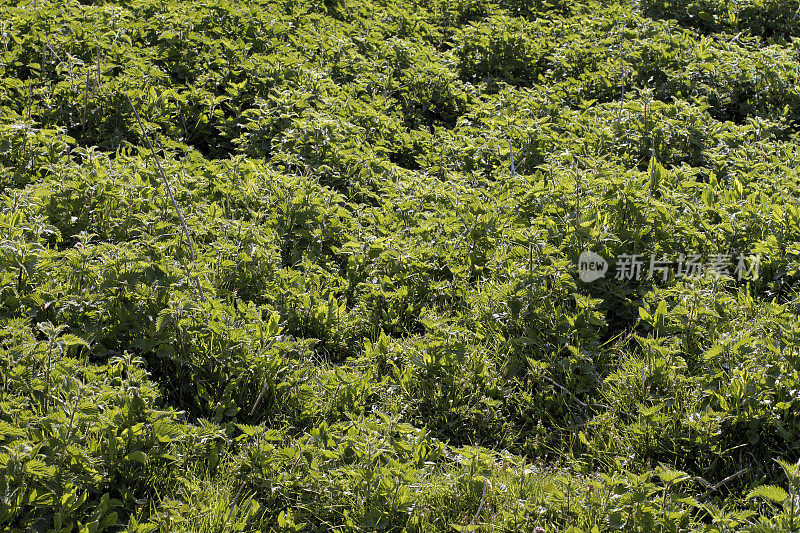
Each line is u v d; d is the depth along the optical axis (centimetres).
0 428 345
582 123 838
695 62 984
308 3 1142
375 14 1173
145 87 799
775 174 711
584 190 609
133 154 754
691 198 650
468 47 1108
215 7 978
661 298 554
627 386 475
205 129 818
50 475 336
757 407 434
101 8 970
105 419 369
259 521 371
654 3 1238
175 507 360
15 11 908
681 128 801
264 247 569
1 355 387
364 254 591
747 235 606
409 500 370
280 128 783
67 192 584
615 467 427
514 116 827
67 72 830
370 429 404
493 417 468
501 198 663
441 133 859
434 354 482
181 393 454
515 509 375
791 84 942
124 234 566
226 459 401
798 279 584
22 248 473
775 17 1183
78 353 450
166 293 467
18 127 652
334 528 370
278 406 451
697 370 486
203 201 628
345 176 719
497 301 536
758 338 475
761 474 418
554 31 1162
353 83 913
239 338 452
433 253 595
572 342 514
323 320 527
